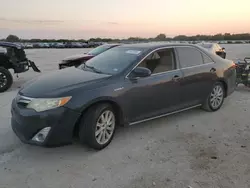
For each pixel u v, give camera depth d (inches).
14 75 479.8
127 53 181.0
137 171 129.5
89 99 141.4
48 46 2386.8
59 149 152.3
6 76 325.4
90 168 132.0
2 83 324.2
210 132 179.8
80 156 144.4
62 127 135.9
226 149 153.8
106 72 167.3
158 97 175.6
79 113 139.2
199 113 219.6
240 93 298.0
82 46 2470.5
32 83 157.2
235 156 145.0
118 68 166.4
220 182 120.3
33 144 137.6
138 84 163.5
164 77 177.8
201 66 205.9
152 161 139.4
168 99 182.9
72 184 118.4
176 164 136.3
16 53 362.3
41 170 130.0
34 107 136.2
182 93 191.8
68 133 138.3
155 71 176.1
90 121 143.7
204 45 612.4
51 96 136.6
